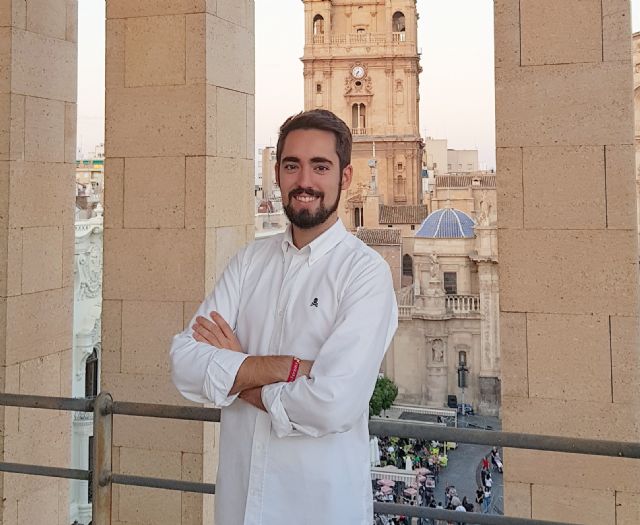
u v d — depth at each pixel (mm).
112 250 5988
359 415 2736
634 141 4688
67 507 6734
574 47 4789
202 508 5805
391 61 73125
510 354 4938
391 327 2934
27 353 6141
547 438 2928
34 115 6152
